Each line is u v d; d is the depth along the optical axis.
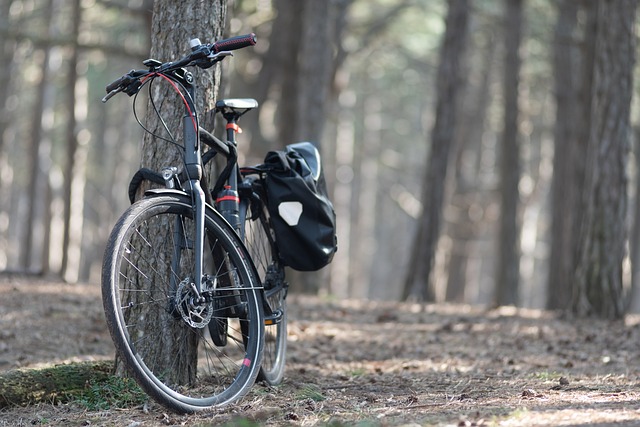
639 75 25.56
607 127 14.00
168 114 6.49
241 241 6.09
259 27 26.61
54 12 30.11
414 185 57.81
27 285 14.48
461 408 5.54
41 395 6.21
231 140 6.38
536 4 28.55
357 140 50.38
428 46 37.66
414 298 19.66
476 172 40.44
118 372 6.48
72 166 26.12
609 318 13.89
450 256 36.41
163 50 6.63
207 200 6.02
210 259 6.94
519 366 8.59
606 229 14.00
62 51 33.56
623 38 13.93
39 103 30.91
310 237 6.41
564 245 24.53
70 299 12.84
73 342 9.59
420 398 6.26
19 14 30.69
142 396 6.11
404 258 61.12
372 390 6.78
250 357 6.00
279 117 23.16
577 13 25.03
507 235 24.31
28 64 36.88
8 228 51.69
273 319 6.41
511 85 24.59
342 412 5.65
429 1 32.78
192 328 5.92
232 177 6.37
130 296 6.27
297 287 19.39
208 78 6.61
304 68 19.47
